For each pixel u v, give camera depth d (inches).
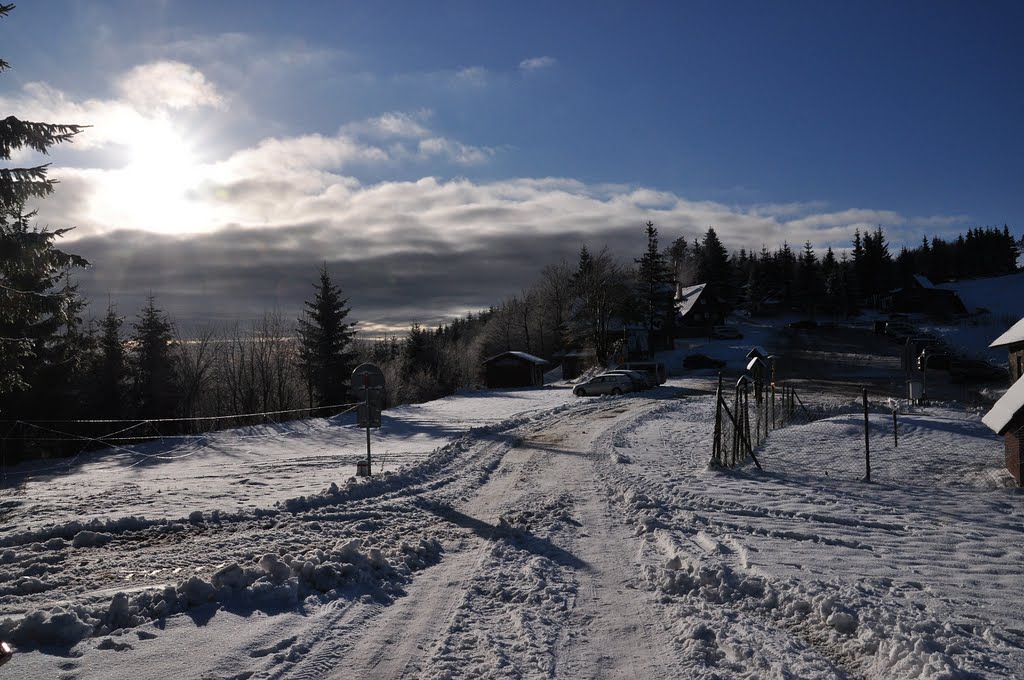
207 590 271.1
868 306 4761.3
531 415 1207.6
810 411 1173.1
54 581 303.1
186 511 458.3
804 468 623.5
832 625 241.9
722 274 4357.8
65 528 395.2
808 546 356.5
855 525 407.5
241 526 416.2
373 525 419.2
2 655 144.6
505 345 3762.3
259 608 264.4
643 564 331.6
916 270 5137.8
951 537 373.7
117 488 570.3
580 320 2864.2
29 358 1051.9
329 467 688.4
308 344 2075.5
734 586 288.4
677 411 1207.6
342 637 238.4
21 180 573.3
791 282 4655.5
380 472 630.5
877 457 672.4
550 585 297.0
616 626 250.7
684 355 2854.3
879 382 1722.4
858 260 4798.2
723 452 681.6
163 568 325.4
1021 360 1072.8
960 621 240.5
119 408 1476.4
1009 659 207.9
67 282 1152.2
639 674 209.0
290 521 429.1
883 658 212.2
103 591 287.9
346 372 2068.2
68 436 1158.3
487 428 982.4
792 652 221.1
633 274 3083.2
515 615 260.7
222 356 2091.5
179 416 1690.5
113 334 1469.0
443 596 284.5
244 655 220.4
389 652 225.9
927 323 3390.7
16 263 589.6
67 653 219.1
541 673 209.2
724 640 232.7
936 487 526.9
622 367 1909.4
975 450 697.6
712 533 388.2
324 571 299.1
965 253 5595.5
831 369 2134.6
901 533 386.6
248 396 2092.8
